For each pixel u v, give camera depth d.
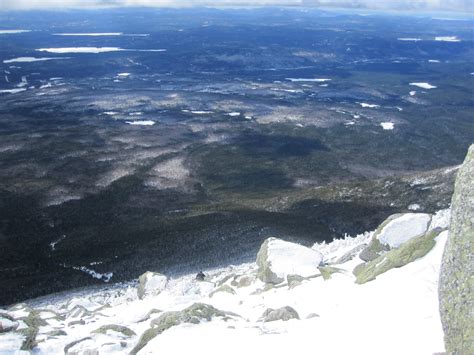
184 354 12.23
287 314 15.48
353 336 11.93
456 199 10.30
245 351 11.83
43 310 26.12
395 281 16.09
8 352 15.87
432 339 10.48
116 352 15.14
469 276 9.22
